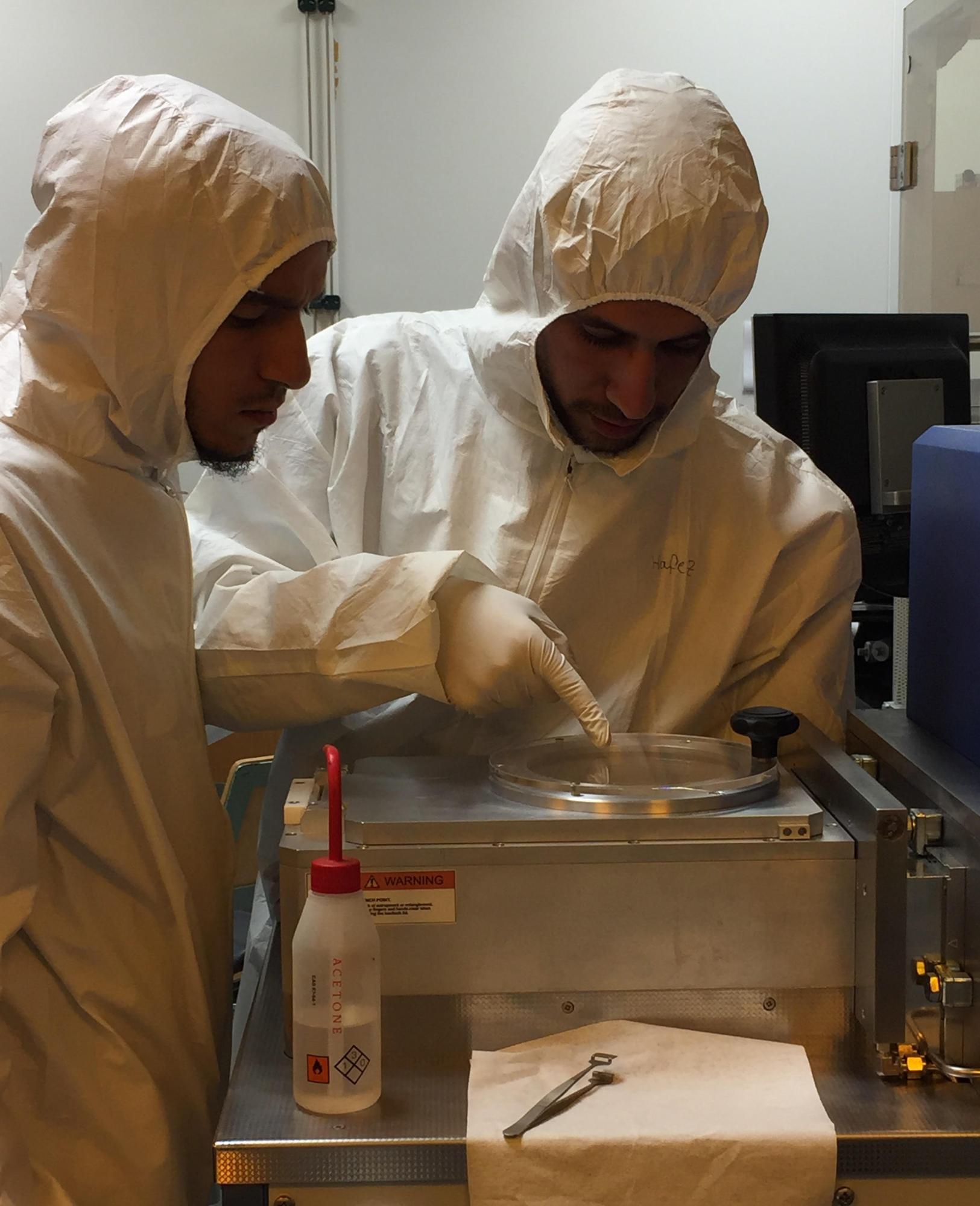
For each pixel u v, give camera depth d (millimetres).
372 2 2682
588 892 942
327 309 2789
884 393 1630
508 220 1255
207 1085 1078
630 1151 820
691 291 1142
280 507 1347
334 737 1334
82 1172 962
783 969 955
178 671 1125
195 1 2645
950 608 1138
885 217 2838
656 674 1346
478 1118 847
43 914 973
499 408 1317
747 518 1352
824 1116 846
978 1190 859
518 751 1120
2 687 867
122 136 1010
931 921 936
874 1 2752
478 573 1187
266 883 1311
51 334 1037
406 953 944
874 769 1188
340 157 2738
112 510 1067
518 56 2719
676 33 2742
